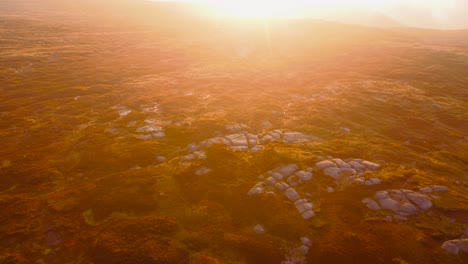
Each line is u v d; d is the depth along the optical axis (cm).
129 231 2047
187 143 3425
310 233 2064
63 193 2467
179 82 6212
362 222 2128
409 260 1828
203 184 2589
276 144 3278
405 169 2748
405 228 2045
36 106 4594
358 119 4197
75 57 8200
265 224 2148
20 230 2058
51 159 3023
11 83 5750
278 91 5650
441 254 1847
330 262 1836
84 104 4703
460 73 7012
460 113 4441
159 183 2612
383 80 6397
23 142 3422
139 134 3619
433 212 2178
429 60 8269
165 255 1850
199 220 2188
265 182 2575
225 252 1912
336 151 3112
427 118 4281
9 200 2370
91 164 2948
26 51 8450
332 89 5675
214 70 7319
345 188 2472
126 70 7088
